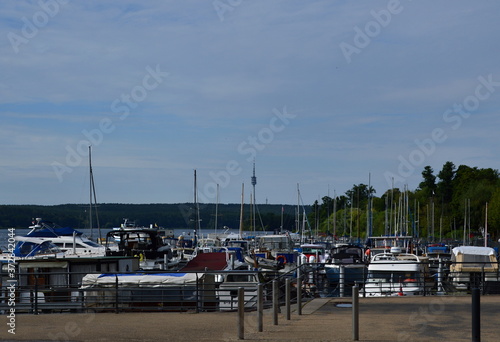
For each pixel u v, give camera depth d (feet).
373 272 105.40
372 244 240.73
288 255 181.88
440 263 97.30
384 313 67.72
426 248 274.57
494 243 315.78
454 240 410.11
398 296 84.17
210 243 248.93
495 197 413.80
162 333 55.98
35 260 91.56
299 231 384.06
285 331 56.13
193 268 127.95
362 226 448.24
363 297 82.38
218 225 312.50
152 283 78.89
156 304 78.84
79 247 137.69
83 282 80.18
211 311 78.84
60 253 119.34
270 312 72.13
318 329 57.11
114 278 79.71
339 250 156.87
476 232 437.58
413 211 436.35
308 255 182.50
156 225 164.45
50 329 59.06
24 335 55.36
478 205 444.55
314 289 89.61
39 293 88.22
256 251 193.47
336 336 53.06
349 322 61.46
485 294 90.02
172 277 79.51
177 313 72.18
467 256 114.21
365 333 54.44
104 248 130.41
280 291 82.99
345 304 76.59
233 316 68.74
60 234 144.05
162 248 136.56
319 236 442.50
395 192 408.67
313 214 530.68
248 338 52.47
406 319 62.95
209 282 83.20
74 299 86.17
